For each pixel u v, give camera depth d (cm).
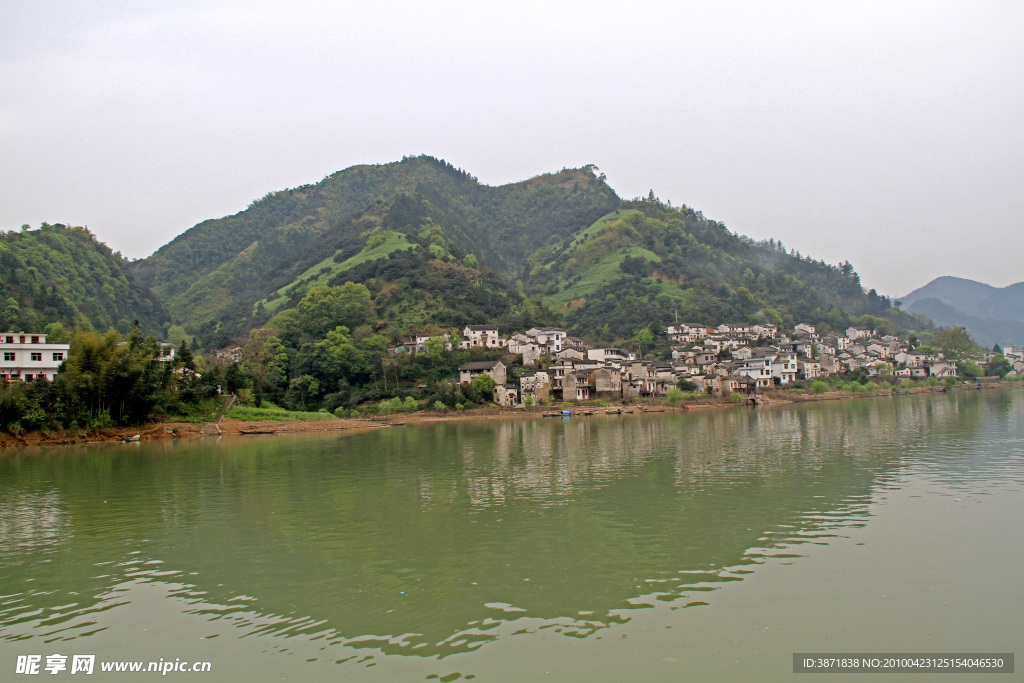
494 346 17438
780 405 15062
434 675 2277
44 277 19375
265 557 3612
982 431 8062
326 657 2430
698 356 19312
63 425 9412
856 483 5072
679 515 4253
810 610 2736
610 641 2500
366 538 3931
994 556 3312
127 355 10138
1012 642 2447
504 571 3278
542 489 5234
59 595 3100
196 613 2864
